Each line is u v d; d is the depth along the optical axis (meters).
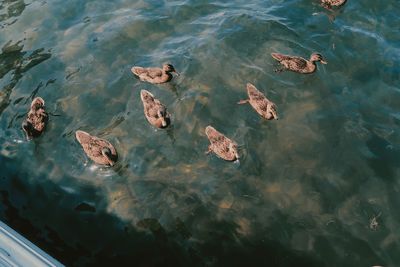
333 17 14.47
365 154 10.47
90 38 14.27
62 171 10.44
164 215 9.45
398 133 10.91
